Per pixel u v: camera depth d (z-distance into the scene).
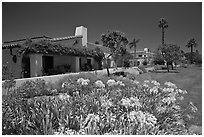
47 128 3.83
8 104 5.44
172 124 4.85
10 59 18.56
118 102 4.98
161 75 27.39
